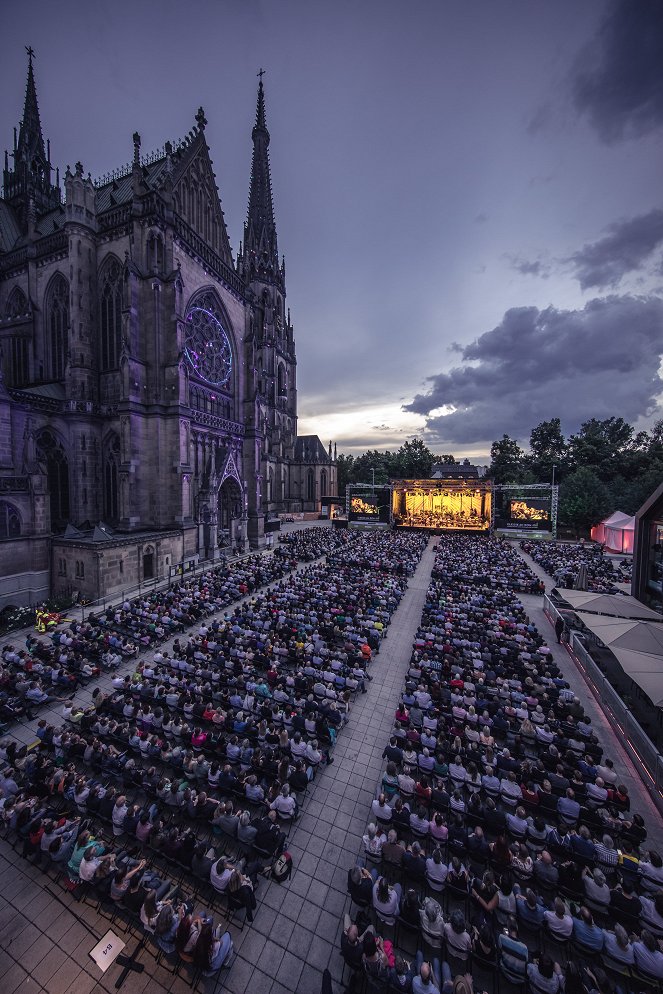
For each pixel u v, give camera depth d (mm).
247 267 94500
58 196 64000
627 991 7941
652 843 11797
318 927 9391
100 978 8461
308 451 110000
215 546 47406
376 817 11812
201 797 11328
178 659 19641
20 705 16641
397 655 23281
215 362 53375
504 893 8688
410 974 7629
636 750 14852
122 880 8977
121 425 40250
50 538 32906
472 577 39000
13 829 10836
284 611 26031
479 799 11555
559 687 17984
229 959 8477
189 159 49000
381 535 70062
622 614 22188
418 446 136750
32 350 47562
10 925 9383
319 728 14562
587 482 77562
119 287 43719
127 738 13984
